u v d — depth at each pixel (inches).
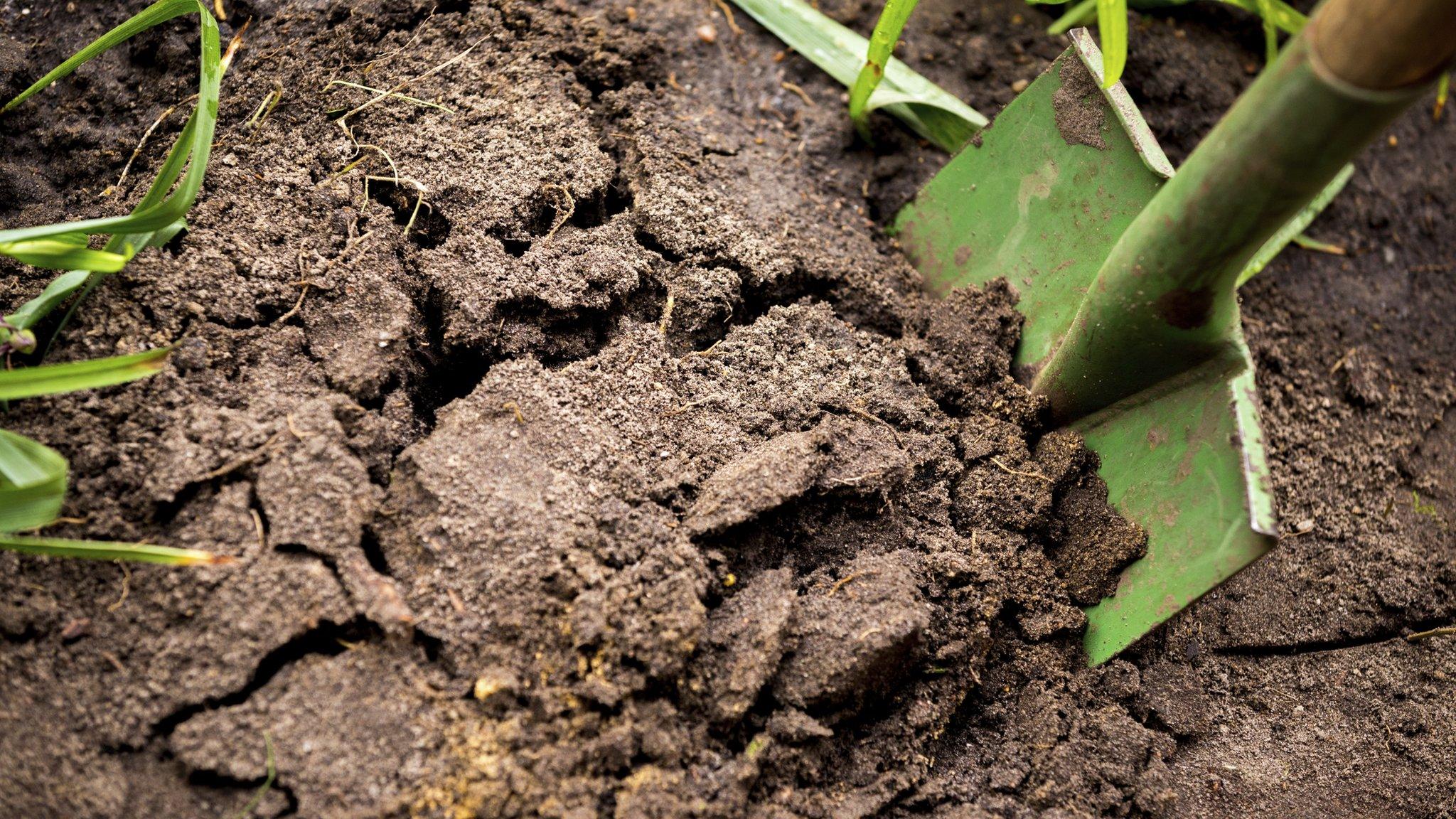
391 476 40.9
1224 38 52.2
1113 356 42.1
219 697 39.0
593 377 42.5
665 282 44.2
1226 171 38.1
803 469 41.6
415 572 40.1
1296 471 47.2
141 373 39.1
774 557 41.7
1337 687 44.2
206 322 41.7
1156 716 43.1
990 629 42.4
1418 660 44.6
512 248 43.9
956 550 42.6
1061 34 51.7
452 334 42.3
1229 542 41.0
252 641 39.2
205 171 43.1
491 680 39.4
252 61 45.2
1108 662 42.9
